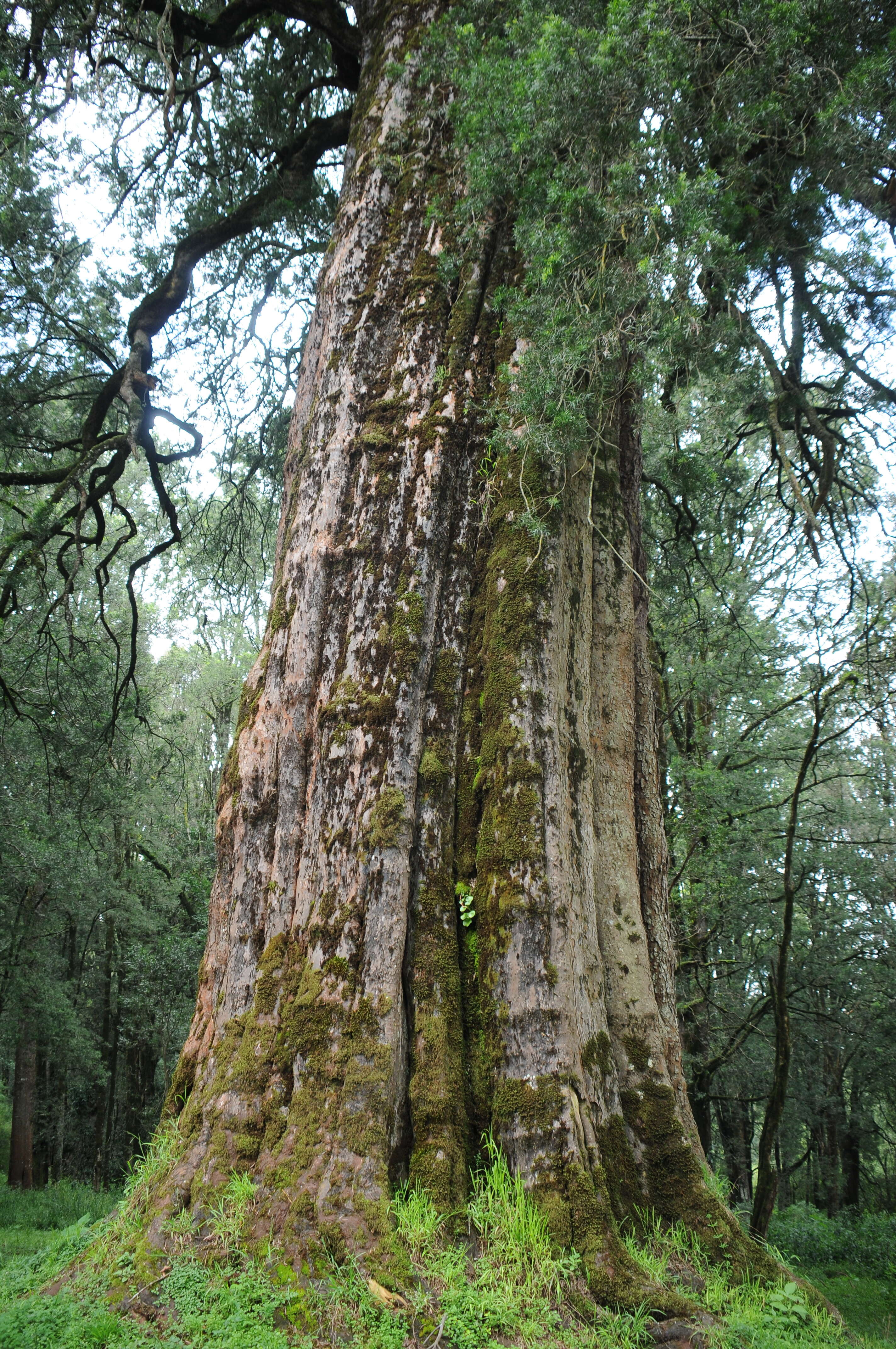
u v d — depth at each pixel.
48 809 17.11
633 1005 5.65
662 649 13.98
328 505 6.21
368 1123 4.69
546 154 6.18
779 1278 5.00
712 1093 15.66
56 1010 20.31
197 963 22.38
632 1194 5.12
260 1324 4.02
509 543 5.97
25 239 10.77
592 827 5.75
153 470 12.06
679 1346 4.26
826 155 6.64
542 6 6.47
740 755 14.84
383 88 7.41
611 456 6.76
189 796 27.17
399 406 6.36
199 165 11.80
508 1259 4.46
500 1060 5.01
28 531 11.34
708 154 6.65
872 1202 26.44
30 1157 22.08
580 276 6.07
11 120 9.34
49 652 13.83
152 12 9.95
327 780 5.55
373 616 5.86
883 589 12.27
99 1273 4.57
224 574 15.41
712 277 7.16
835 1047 17.16
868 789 16.16
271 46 11.60
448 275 6.56
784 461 7.46
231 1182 4.71
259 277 12.91
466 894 5.43
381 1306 4.10
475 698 5.83
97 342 12.04
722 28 6.36
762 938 14.95
